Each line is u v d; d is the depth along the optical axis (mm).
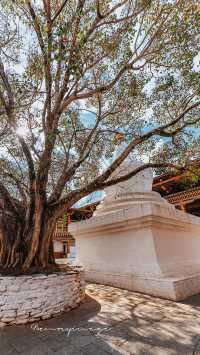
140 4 5453
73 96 5977
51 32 4480
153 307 5148
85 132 8234
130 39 5875
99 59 5926
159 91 6715
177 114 7102
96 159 8781
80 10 4773
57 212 5750
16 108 5902
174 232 8008
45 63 5344
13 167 7848
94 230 8797
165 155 7273
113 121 7918
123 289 7047
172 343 3361
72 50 4473
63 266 6293
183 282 6129
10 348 3375
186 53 6062
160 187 22250
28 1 5152
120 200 9109
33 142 7051
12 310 4418
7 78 5934
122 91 6988
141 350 3168
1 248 5734
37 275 4926
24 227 5738
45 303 4668
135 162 9742
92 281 8344
